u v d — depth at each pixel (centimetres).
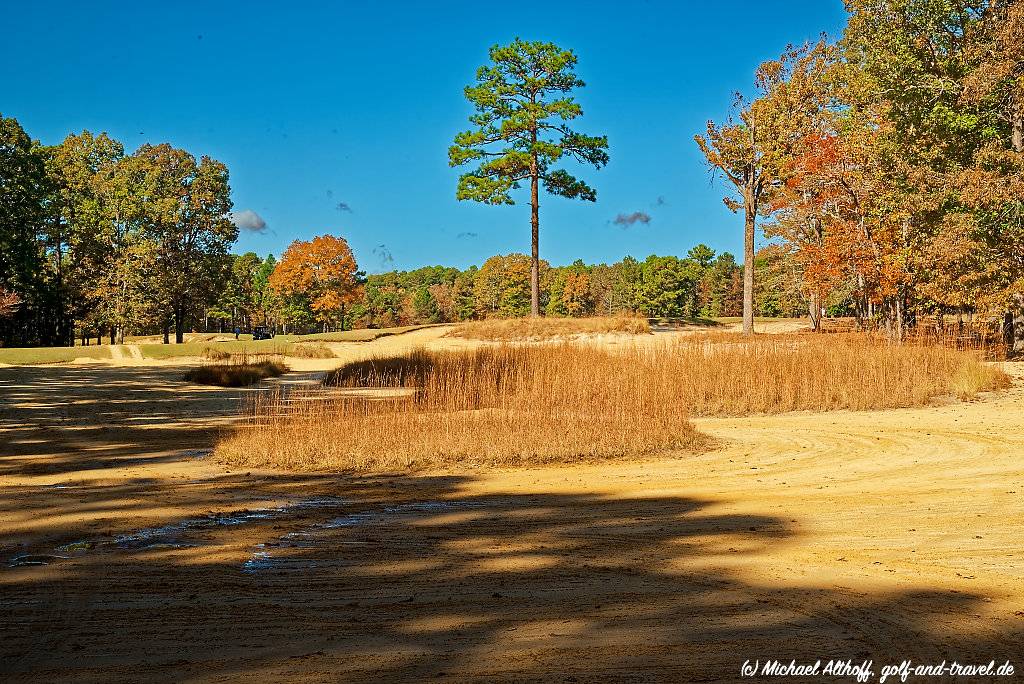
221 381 2581
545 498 928
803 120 4000
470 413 1418
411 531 774
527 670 434
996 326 3047
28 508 868
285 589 591
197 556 684
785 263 4828
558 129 4566
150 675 433
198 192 6325
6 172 4941
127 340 7344
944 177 2909
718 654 455
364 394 2162
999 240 2739
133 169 6219
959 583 590
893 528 769
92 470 1100
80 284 5697
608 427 1287
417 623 514
